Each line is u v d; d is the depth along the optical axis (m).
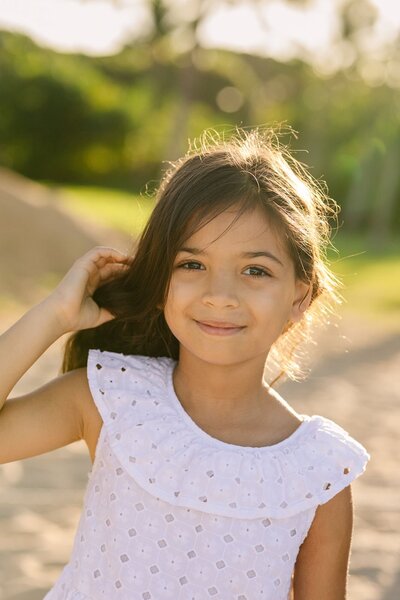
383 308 19.25
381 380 10.72
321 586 2.17
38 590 4.41
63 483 5.97
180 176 2.18
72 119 45.34
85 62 50.62
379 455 7.14
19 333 2.21
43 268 18.19
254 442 2.18
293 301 2.23
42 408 2.24
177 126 37.19
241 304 2.08
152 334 2.41
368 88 40.91
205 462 2.11
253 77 51.00
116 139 46.47
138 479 2.12
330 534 2.16
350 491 2.18
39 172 45.75
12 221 18.98
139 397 2.21
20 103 44.72
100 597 2.14
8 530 5.10
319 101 43.41
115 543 2.13
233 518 2.10
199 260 2.10
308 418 2.24
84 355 2.47
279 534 2.11
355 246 36.19
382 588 4.65
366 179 42.81
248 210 2.10
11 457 2.23
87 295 2.35
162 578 2.10
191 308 2.11
